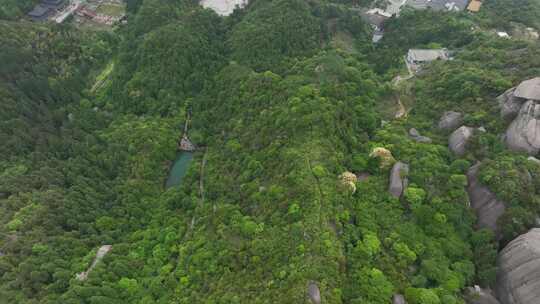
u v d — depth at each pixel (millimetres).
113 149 105000
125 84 123438
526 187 68562
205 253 76188
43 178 90312
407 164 79438
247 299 61750
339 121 88375
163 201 95875
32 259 72688
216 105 115438
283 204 73750
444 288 60969
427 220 70750
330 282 58031
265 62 121000
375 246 65125
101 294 71750
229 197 88812
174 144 109750
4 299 65625
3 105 101688
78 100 119500
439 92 99312
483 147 78938
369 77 114562
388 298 58156
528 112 77188
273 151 86812
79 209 87062
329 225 67000
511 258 62000
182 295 71375
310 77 104750
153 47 125375
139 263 81062
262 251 68625
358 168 81562
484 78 93250
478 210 72312
